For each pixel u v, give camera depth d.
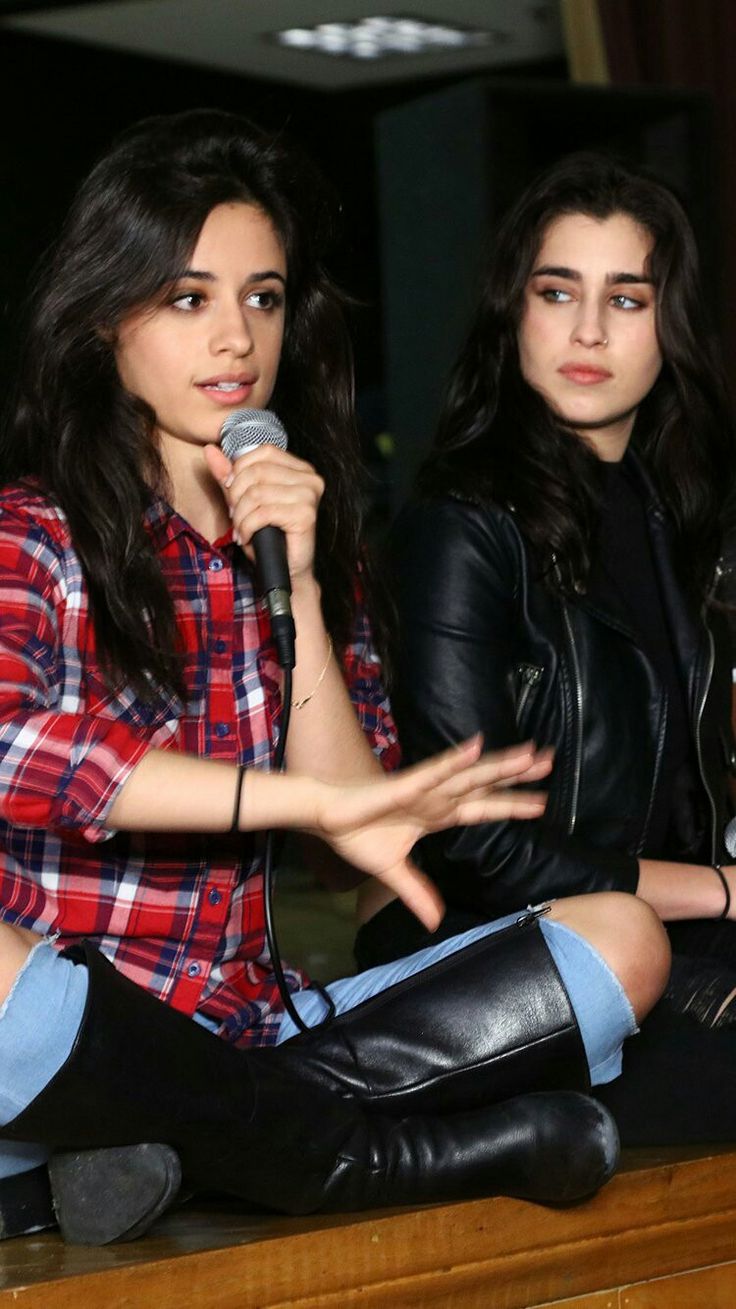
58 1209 3.92
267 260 4.46
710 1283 4.66
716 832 5.45
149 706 4.26
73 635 4.18
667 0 13.47
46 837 4.16
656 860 5.18
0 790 3.80
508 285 5.56
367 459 15.74
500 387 5.54
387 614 5.04
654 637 5.55
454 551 5.22
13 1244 3.96
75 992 3.76
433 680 5.11
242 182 4.47
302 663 4.41
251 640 4.48
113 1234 3.86
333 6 16.75
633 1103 4.78
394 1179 4.09
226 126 4.56
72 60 17.81
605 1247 4.40
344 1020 4.39
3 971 3.75
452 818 3.93
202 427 4.41
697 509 5.64
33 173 17.62
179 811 3.81
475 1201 4.17
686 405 5.64
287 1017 4.54
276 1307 3.88
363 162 19.81
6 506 4.22
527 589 5.27
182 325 4.38
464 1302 4.20
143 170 4.39
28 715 3.83
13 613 4.05
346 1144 4.06
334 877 5.12
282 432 4.42
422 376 10.67
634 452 5.73
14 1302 3.52
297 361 4.89
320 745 4.45
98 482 4.27
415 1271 4.09
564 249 5.49
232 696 4.43
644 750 5.31
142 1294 3.70
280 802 3.82
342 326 4.92
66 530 4.23
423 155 10.40
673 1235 4.54
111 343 4.43
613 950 4.40
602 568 5.41
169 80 18.61
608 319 5.49
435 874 5.18
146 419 4.43
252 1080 3.94
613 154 5.68
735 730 5.93
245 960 4.50
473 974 4.40
